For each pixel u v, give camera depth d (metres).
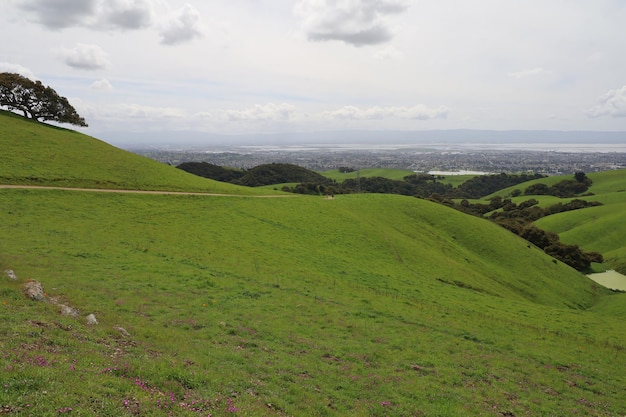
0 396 10.13
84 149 78.81
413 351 24.20
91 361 13.91
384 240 65.12
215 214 61.00
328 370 19.48
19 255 30.56
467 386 20.38
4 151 65.12
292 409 14.41
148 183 71.00
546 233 117.88
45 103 96.94
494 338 29.33
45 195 53.62
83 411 10.41
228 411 12.62
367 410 16.09
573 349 29.67
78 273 28.47
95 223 46.62
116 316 21.16
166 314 23.66
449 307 38.22
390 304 35.12
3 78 91.00
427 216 87.62
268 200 76.50
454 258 71.19
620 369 26.67
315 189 166.62
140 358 15.66
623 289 87.75
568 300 69.62
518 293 65.75
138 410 11.30
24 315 17.11
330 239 60.50
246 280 34.75
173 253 39.97
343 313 29.81
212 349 19.12
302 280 38.69
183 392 13.34
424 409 17.00
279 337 23.14
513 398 19.78
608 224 129.62
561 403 20.12
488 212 186.00
